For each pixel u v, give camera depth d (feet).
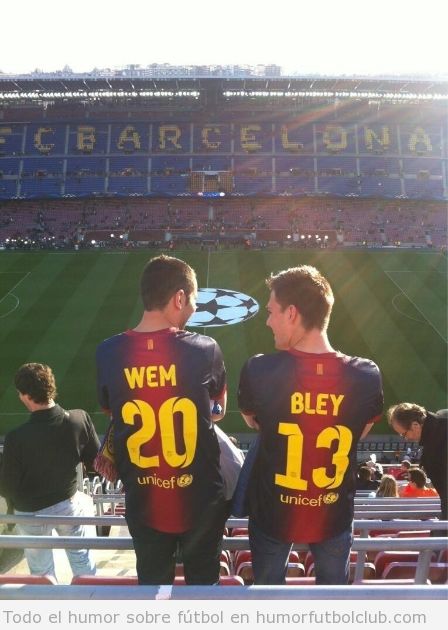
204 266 150.20
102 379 10.22
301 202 202.80
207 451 10.02
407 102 222.07
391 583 12.24
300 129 216.54
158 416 9.80
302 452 9.63
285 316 9.91
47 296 127.85
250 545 10.61
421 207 201.87
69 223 196.95
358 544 10.55
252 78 197.88
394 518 20.47
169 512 9.95
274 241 183.62
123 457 10.09
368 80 199.41
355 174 209.15
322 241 177.27
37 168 210.79
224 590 7.52
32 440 14.98
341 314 117.60
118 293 129.18
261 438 10.07
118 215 198.90
